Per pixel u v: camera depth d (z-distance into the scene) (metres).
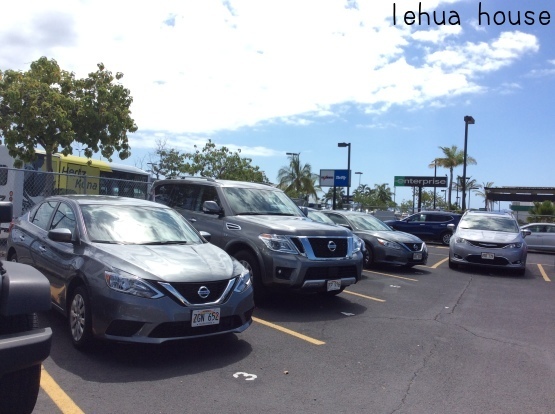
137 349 5.53
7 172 16.83
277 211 8.93
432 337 6.67
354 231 13.04
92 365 5.00
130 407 4.12
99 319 5.04
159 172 33.44
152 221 6.59
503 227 14.55
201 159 33.47
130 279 5.01
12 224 7.61
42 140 17.50
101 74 19.31
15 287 3.41
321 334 6.55
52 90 17.72
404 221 24.72
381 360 5.62
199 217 8.84
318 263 7.52
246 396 4.46
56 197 7.08
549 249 21.53
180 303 5.04
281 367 5.24
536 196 35.75
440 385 4.95
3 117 17.23
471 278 12.48
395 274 12.36
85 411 4.02
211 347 5.77
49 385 4.47
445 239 23.66
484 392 4.81
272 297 8.66
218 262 5.76
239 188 9.16
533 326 7.53
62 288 5.76
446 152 52.47
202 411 4.12
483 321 7.73
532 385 5.04
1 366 3.20
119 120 19.25
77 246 5.80
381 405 4.41
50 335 3.49
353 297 9.10
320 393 4.61
